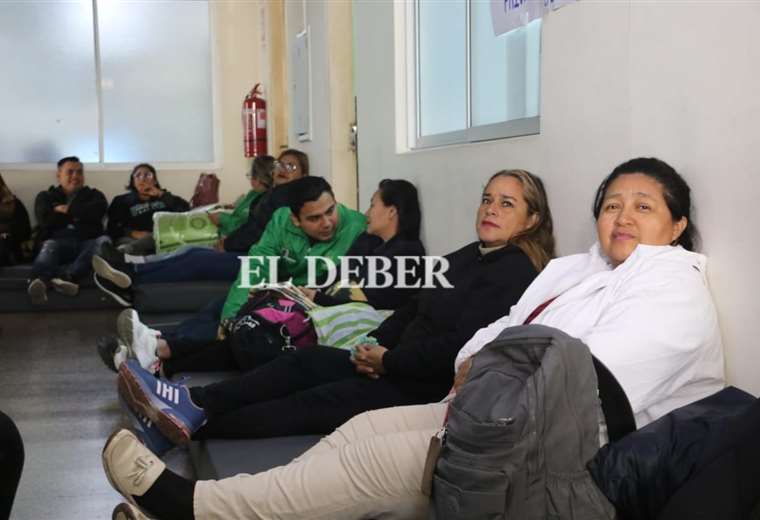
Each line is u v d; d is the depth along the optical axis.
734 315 1.83
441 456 1.53
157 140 8.20
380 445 1.72
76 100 7.93
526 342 1.54
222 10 8.16
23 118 7.83
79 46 7.89
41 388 4.06
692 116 1.92
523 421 1.43
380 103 4.47
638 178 1.95
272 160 6.10
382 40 4.39
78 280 6.61
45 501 2.62
